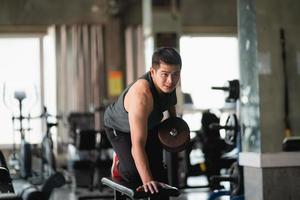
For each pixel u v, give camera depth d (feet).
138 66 42.22
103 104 40.01
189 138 10.87
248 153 18.45
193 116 41.24
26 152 25.16
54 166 26.23
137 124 10.04
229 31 43.62
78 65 41.37
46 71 41.22
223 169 29.68
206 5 43.50
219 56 43.11
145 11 39.42
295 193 17.94
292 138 18.16
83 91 41.24
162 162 11.41
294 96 19.12
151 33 37.35
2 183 12.77
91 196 27.12
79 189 31.22
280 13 19.03
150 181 9.72
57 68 41.06
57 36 41.27
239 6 19.58
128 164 11.01
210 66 42.96
